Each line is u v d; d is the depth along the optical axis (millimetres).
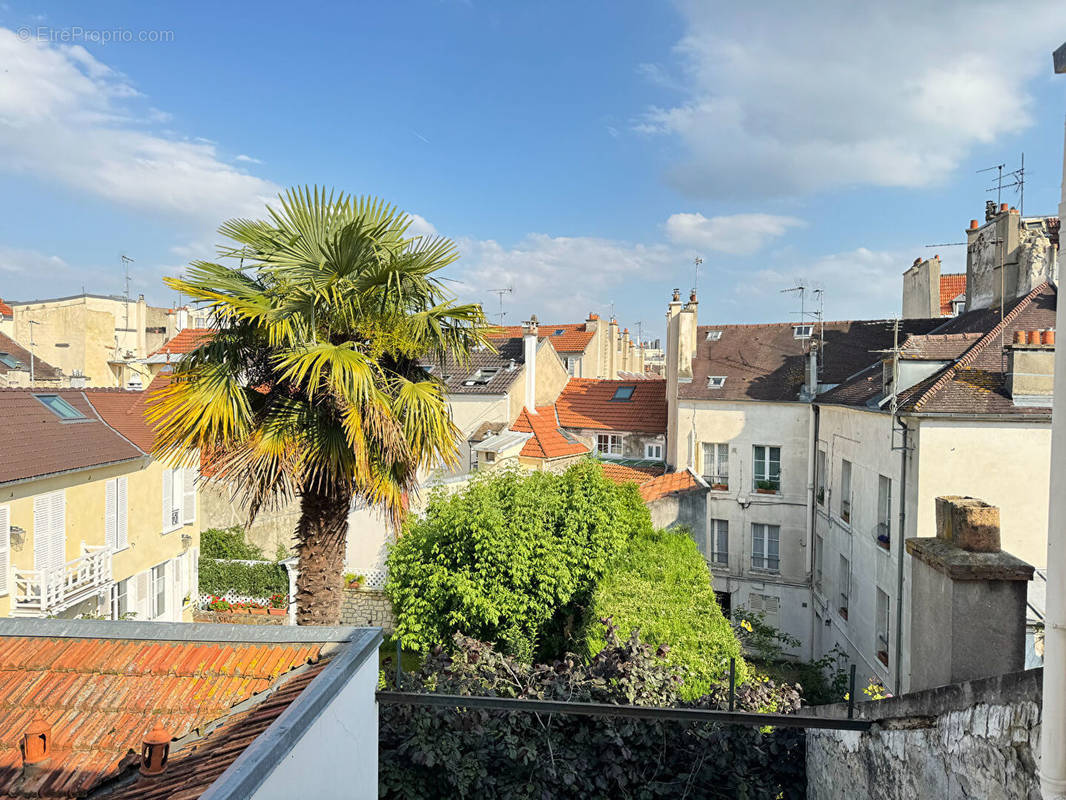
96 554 16078
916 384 15766
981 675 4363
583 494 15273
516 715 7000
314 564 8773
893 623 15203
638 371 60156
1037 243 18453
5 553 13992
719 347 28016
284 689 5086
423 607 13742
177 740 4824
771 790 6562
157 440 8164
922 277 28188
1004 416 13320
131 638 6055
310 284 8344
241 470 7914
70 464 15594
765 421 24359
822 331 26016
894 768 4605
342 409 8031
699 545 21562
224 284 8344
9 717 5242
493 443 23578
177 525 20062
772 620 24047
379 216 8922
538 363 30812
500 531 13438
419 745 6637
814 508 23062
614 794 6816
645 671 7297
